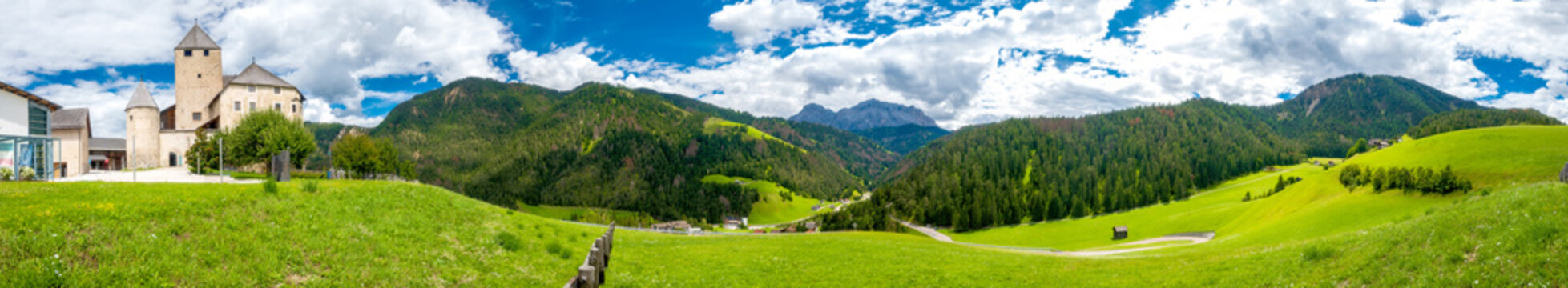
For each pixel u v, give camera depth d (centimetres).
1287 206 10725
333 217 2261
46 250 1438
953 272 2819
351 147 10644
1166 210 18800
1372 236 2361
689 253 3275
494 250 2367
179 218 1836
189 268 1519
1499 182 8969
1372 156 14500
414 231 2342
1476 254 1739
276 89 12200
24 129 5766
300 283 1608
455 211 2961
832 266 3006
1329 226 6894
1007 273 2802
